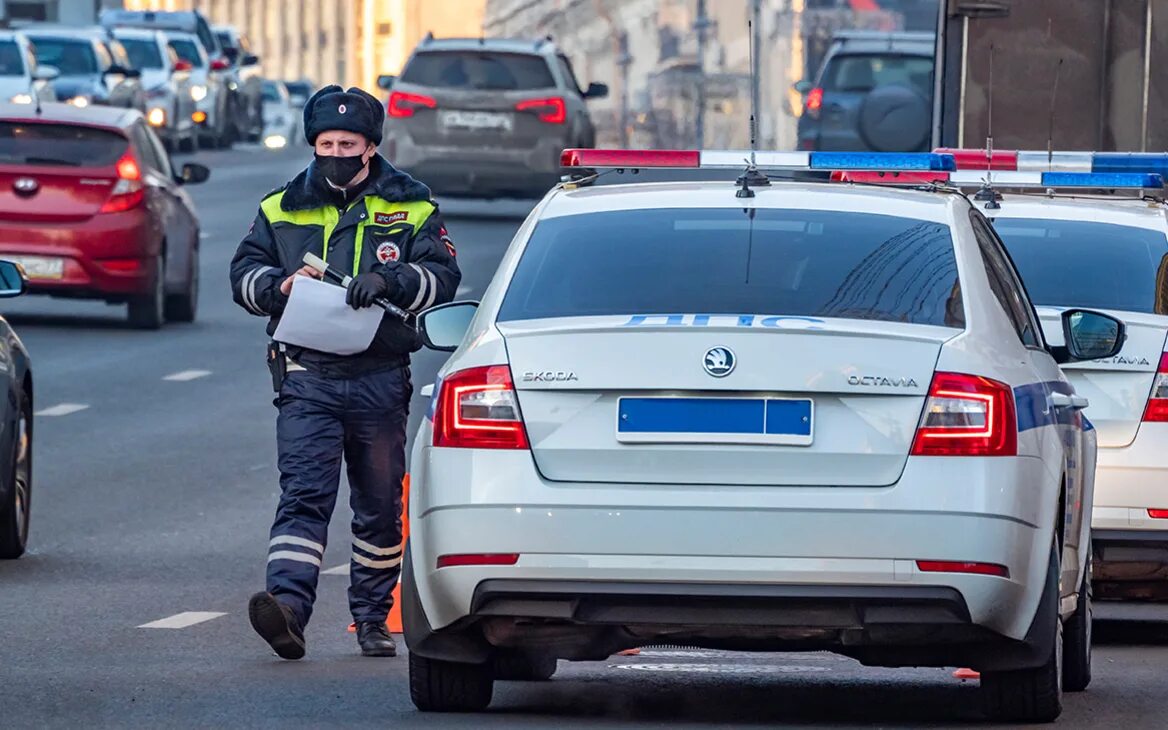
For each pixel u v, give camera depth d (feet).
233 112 527.81
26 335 219.41
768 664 90.22
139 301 225.35
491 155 304.30
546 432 66.80
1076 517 77.25
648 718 72.69
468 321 79.15
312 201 85.30
